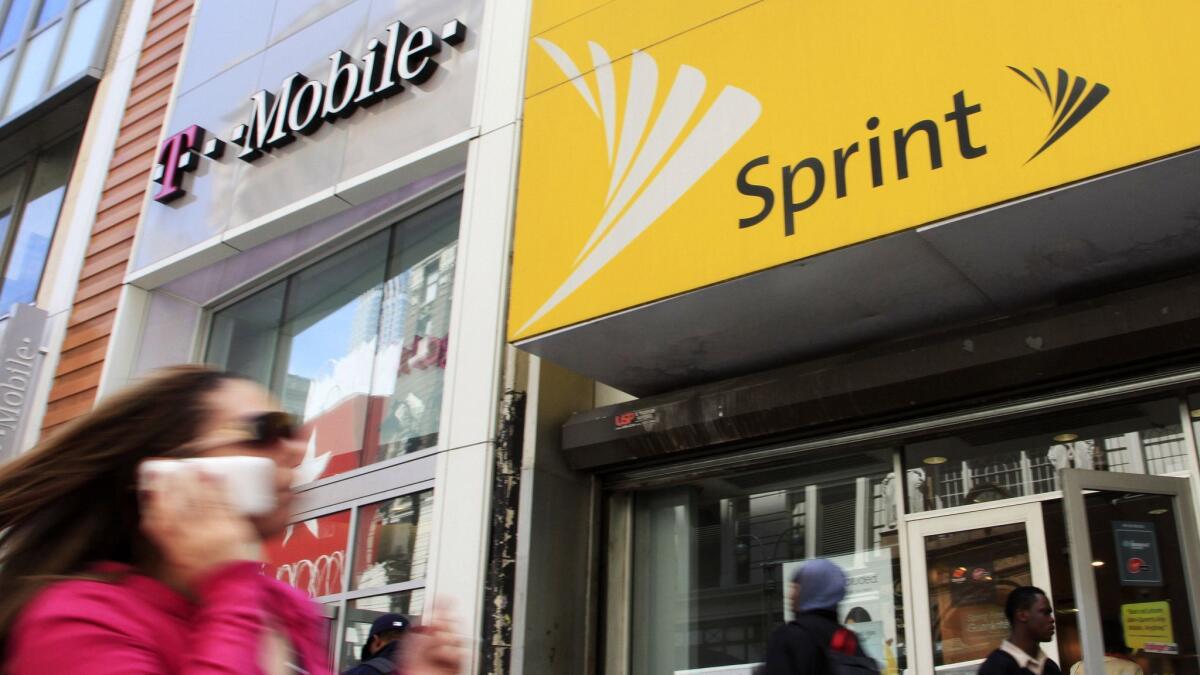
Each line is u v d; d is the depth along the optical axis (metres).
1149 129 3.65
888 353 4.91
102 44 10.70
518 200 5.51
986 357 4.59
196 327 9.03
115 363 8.54
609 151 5.27
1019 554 4.78
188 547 1.15
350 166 7.48
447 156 7.00
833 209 4.35
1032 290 4.62
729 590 5.62
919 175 4.16
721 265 4.61
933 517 5.07
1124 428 4.67
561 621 5.66
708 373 5.60
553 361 5.43
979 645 4.75
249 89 8.56
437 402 6.86
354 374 7.62
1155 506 4.47
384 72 7.50
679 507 5.98
